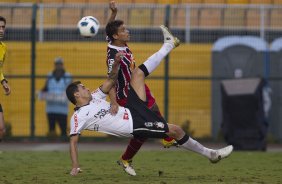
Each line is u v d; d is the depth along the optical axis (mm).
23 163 37844
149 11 59031
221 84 51094
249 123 49562
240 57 57594
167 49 30031
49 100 56875
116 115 28531
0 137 33375
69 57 57906
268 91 56906
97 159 40625
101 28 58312
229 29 58406
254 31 58500
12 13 58500
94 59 57875
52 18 58625
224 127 49969
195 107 57531
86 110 28344
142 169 34781
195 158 41344
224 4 65312
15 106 57281
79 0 66312
